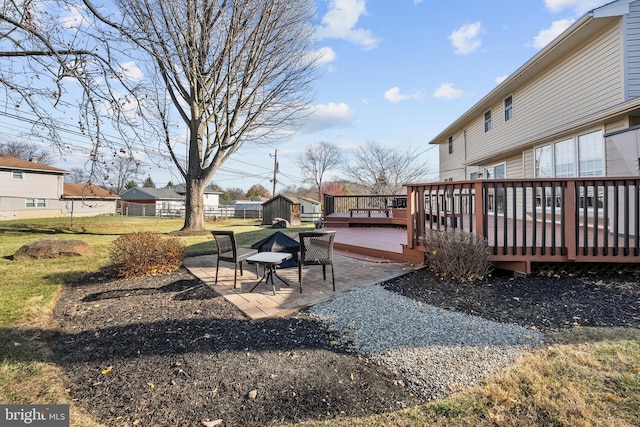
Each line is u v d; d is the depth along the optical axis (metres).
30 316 3.37
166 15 5.91
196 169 11.08
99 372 2.36
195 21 6.44
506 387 1.96
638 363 2.13
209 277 4.89
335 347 2.63
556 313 3.03
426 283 4.09
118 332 3.04
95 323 3.27
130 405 1.98
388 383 2.12
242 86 10.32
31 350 2.66
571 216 4.00
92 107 3.52
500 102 10.78
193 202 11.08
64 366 2.46
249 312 3.39
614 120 5.81
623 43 5.95
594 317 2.91
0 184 20.19
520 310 3.15
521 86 9.45
